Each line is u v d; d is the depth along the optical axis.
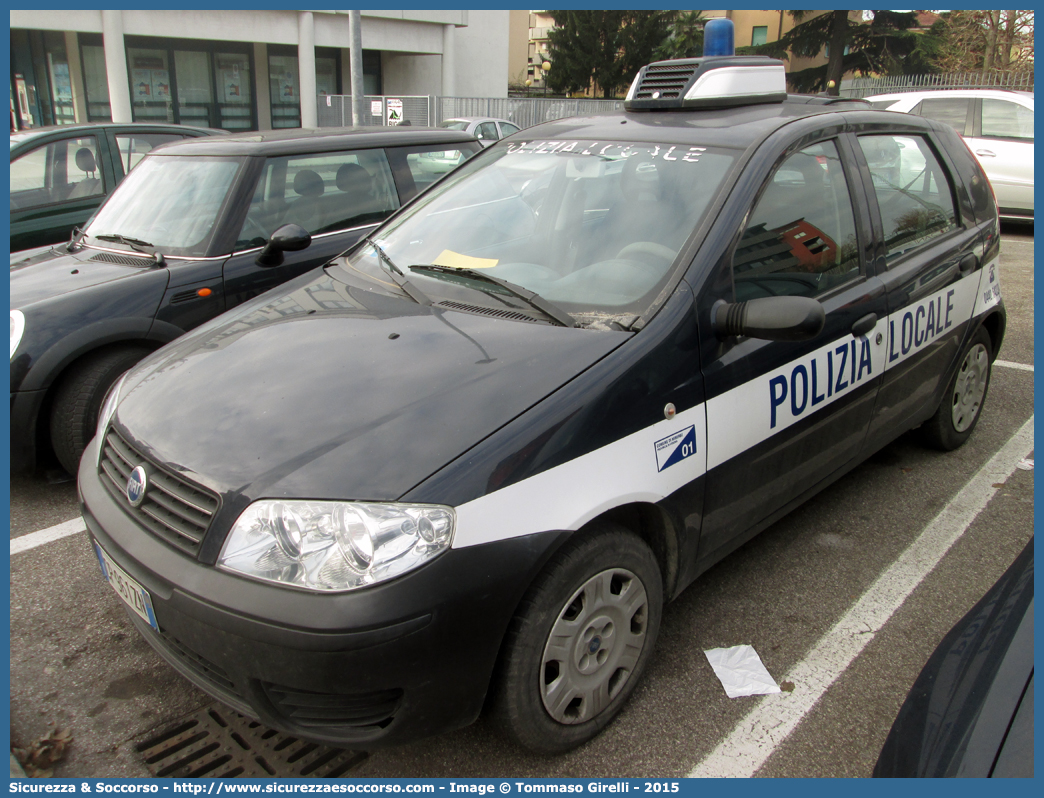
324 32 20.48
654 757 2.24
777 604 2.93
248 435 2.04
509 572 1.88
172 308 3.94
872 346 3.05
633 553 2.21
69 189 6.34
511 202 3.00
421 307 2.58
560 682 2.10
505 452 1.92
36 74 19.38
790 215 2.75
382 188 5.01
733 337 2.45
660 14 39.94
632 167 2.82
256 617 1.78
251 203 4.38
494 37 25.14
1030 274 8.36
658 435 2.21
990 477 3.92
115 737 2.29
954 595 2.98
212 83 20.17
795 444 2.76
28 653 2.65
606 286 2.45
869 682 2.53
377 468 1.87
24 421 3.60
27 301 3.73
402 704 1.85
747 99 3.12
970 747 1.35
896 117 3.56
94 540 2.20
